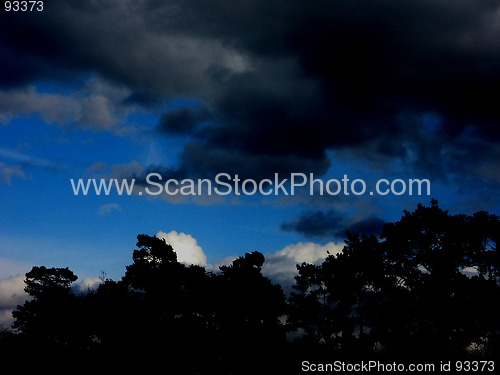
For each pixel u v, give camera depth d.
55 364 35.34
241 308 39.81
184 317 38.91
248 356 38.72
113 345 37.03
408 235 37.41
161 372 36.25
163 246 39.78
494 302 31.47
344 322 42.47
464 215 35.88
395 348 34.56
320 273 45.47
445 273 33.97
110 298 37.31
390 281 38.44
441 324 33.34
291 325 43.47
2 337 38.12
